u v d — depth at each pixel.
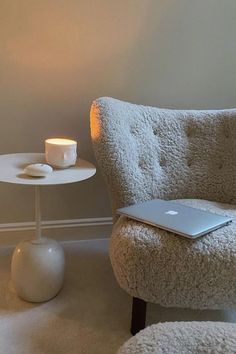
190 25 1.92
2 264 1.83
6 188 1.92
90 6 1.77
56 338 1.39
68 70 1.84
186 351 0.79
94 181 2.03
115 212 1.57
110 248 1.41
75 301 1.60
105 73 1.89
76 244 2.06
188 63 1.97
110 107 1.58
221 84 2.05
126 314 1.54
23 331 1.41
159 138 1.75
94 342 1.38
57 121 1.90
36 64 1.79
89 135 1.96
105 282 1.74
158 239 1.29
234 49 2.01
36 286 1.54
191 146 1.80
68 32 1.79
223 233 1.32
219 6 1.92
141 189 1.60
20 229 1.99
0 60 1.75
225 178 1.78
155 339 0.82
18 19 1.72
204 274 1.26
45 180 1.42
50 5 1.73
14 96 1.82
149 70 1.94
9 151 1.89
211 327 0.86
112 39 1.84
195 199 1.72
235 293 1.29
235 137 1.79
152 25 1.87
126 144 1.58
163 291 1.29
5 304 1.55
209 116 1.82
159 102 2.00
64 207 2.03
